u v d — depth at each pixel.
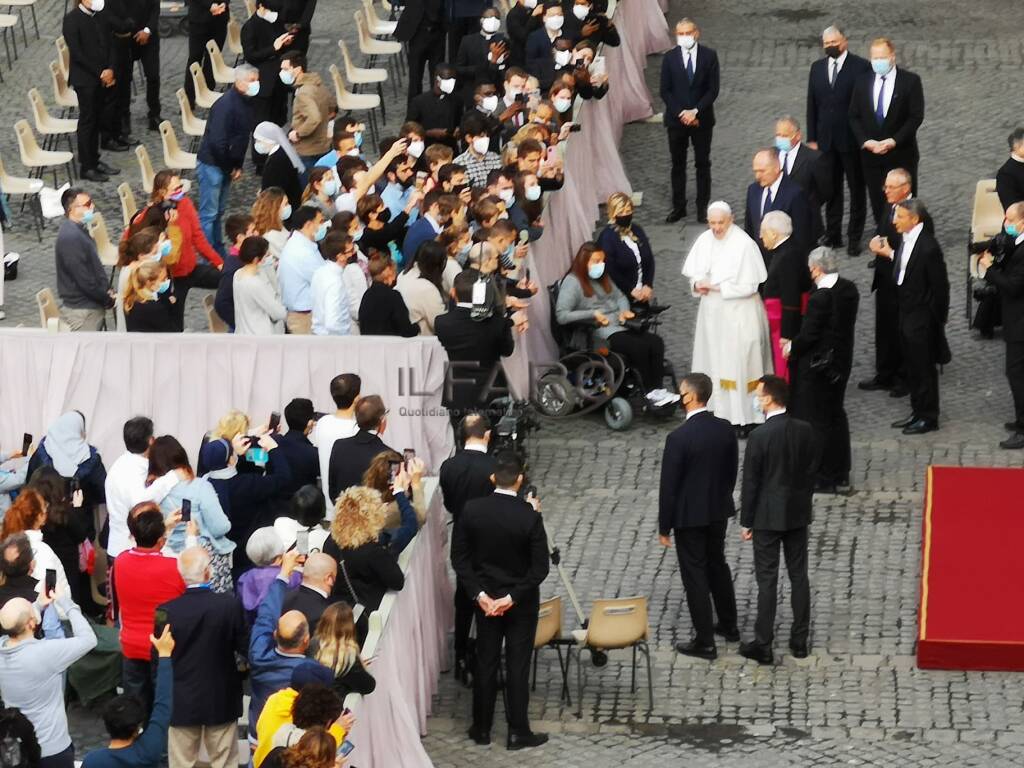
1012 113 84.50
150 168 73.19
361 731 40.88
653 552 54.66
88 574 50.06
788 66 90.44
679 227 75.44
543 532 45.25
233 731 41.84
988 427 60.97
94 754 39.47
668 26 95.81
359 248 60.06
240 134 72.19
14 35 90.31
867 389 63.66
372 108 82.94
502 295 56.59
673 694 48.28
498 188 61.47
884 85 69.88
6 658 40.75
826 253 55.47
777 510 48.62
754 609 51.97
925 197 76.88
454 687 49.34
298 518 44.75
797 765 45.12
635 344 61.94
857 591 52.38
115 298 62.00
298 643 40.22
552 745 46.34
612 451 60.38
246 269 56.59
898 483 57.78
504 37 79.75
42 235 74.75
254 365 53.75
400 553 46.00
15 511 46.16
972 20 95.25
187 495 46.78
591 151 75.56
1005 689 47.91
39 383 54.06
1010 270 58.94
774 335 59.69
